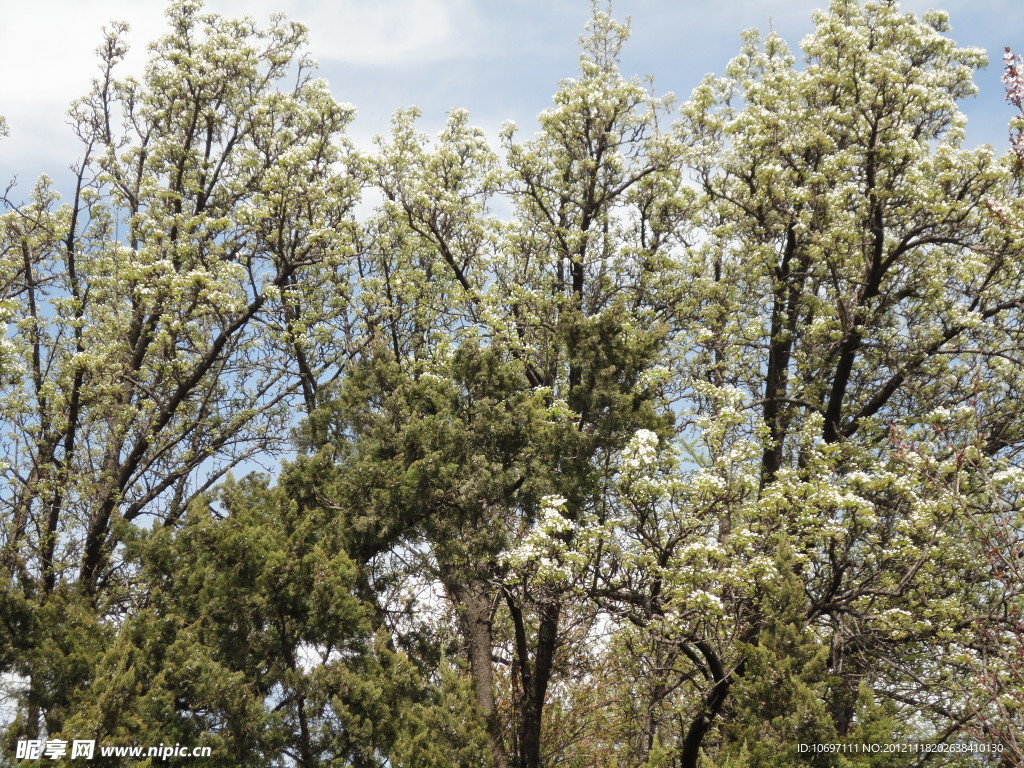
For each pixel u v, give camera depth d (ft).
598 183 61.98
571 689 64.90
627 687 60.34
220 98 66.90
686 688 54.34
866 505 40.24
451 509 42.63
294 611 36.83
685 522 40.37
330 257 59.72
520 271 64.34
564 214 62.85
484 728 40.14
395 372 48.11
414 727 37.01
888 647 43.91
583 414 45.11
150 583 40.83
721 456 42.65
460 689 41.50
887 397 57.31
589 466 42.63
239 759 33.09
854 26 55.98
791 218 58.13
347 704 35.17
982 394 52.80
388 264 67.77
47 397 58.65
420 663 44.70
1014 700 33.47
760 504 41.32
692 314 62.95
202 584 37.17
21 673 35.17
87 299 65.82
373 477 42.96
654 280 62.64
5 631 36.24
